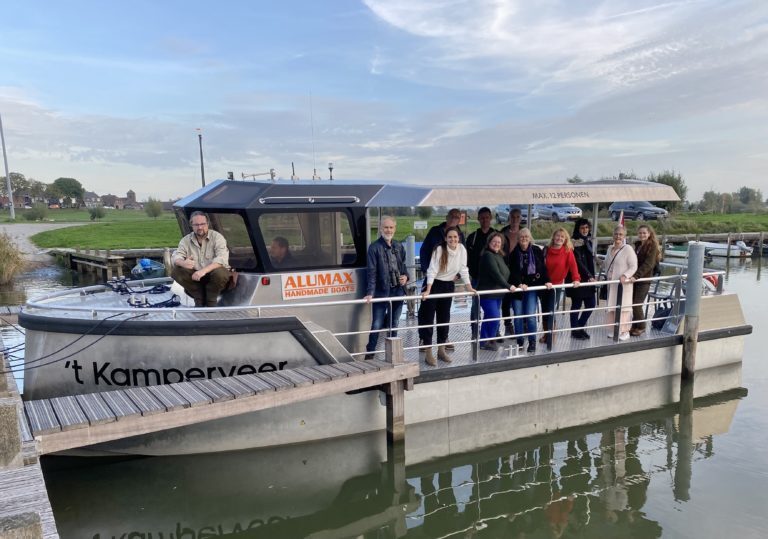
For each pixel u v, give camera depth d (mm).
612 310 8281
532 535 5078
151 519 5355
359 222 6766
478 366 6773
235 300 6449
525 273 7246
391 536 5129
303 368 5930
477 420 6867
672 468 6219
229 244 6387
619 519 5234
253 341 5898
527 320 7398
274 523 5352
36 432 4281
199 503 5609
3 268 20953
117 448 5895
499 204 6527
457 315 9477
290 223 6383
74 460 5961
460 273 6812
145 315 5961
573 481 5977
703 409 7977
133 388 5336
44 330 5910
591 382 7625
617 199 7379
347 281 6789
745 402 8250
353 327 6875
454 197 6309
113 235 34688
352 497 5754
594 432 7188
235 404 5086
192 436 5906
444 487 5910
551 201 6898
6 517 2412
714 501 5504
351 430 6324
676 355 8320
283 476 6102
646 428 7324
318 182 6688
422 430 6551
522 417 7164
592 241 8914
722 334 8680
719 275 9000
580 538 4969
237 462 6020
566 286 7238
